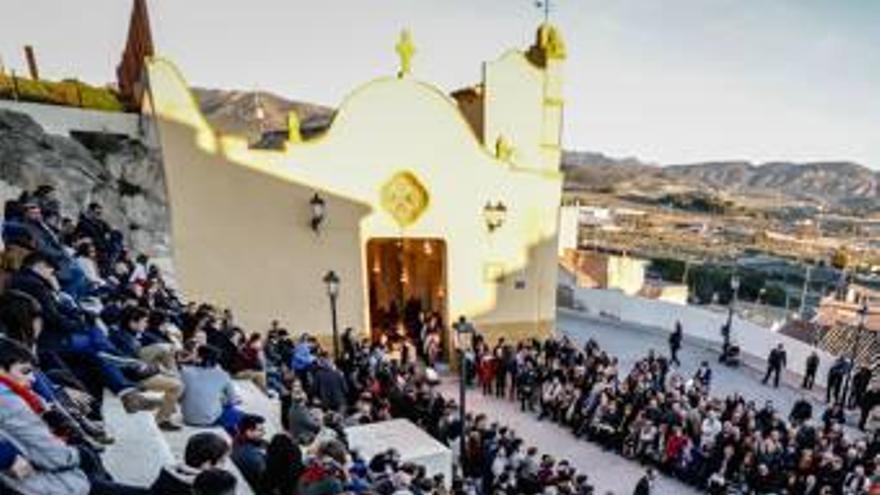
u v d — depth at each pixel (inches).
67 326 270.7
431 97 804.0
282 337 602.5
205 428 306.8
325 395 514.9
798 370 971.3
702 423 593.3
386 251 948.0
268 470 253.4
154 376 298.0
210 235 711.7
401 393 574.9
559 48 911.7
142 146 699.4
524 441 654.5
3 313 180.1
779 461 543.8
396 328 886.4
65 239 415.2
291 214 750.5
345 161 770.8
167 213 689.0
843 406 771.4
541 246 897.5
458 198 836.6
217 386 318.7
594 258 1804.9
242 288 732.7
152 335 327.0
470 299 862.5
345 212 776.9
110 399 285.7
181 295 688.4
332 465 245.9
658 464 607.5
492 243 864.3
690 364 992.2
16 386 162.1
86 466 187.5
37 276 263.6
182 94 689.0
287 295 756.0
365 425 501.7
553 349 778.2
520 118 900.0
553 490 455.2
